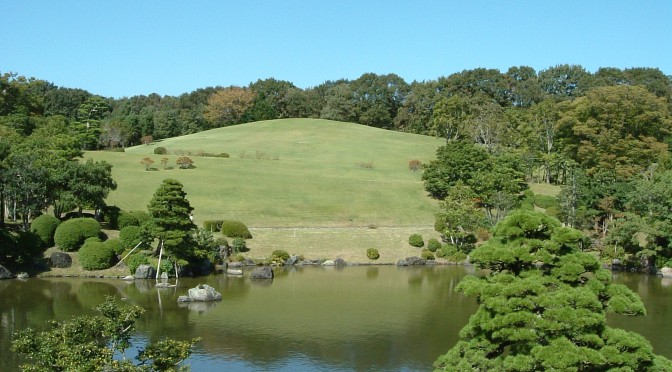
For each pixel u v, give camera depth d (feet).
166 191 166.91
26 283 153.99
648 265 194.08
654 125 292.61
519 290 61.77
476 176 253.44
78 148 245.04
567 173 281.54
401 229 233.14
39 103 355.77
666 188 198.90
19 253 163.63
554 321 59.31
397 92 540.52
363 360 96.37
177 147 370.73
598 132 289.33
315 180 283.38
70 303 130.72
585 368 60.80
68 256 169.68
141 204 232.94
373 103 530.27
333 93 553.23
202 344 103.45
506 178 250.16
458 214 215.51
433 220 246.27
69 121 399.44
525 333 59.88
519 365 58.03
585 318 58.75
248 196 254.47
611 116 286.25
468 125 347.97
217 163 306.14
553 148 333.01
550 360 56.80
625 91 289.33
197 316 123.54
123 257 172.04
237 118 522.06
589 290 62.23
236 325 116.88
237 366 92.48
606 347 59.93
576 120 295.89
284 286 161.27
